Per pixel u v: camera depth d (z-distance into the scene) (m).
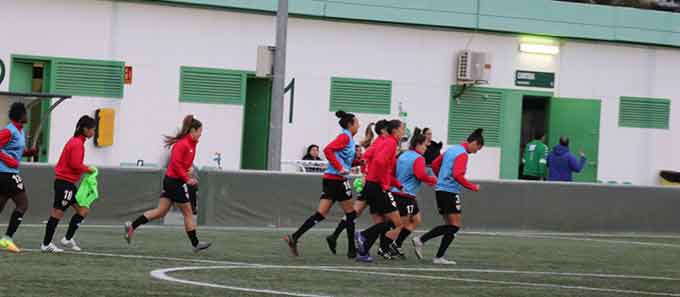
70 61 64.75
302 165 65.81
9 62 63.66
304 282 31.52
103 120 65.00
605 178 79.00
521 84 76.50
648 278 37.66
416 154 39.34
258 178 53.31
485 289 31.83
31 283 28.44
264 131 71.12
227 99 68.38
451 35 74.31
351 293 29.48
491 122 75.88
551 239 53.56
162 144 66.94
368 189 38.81
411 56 73.25
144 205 51.91
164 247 40.75
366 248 38.53
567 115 77.50
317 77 70.69
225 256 38.47
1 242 36.44
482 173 76.00
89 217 50.81
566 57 77.75
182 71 67.25
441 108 74.25
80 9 64.88
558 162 66.00
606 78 78.94
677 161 81.19
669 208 60.88
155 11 66.50
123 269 32.69
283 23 58.03
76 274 30.86
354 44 71.56
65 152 36.81
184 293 27.61
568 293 31.88
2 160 35.75
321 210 39.28
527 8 75.94
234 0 67.75
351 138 39.25
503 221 57.59
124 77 65.88
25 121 36.19
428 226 56.38
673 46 80.44
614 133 79.19
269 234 49.12
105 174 51.03
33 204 49.94
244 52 68.69
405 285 31.88
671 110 80.94
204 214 52.56
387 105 72.62
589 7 77.75
